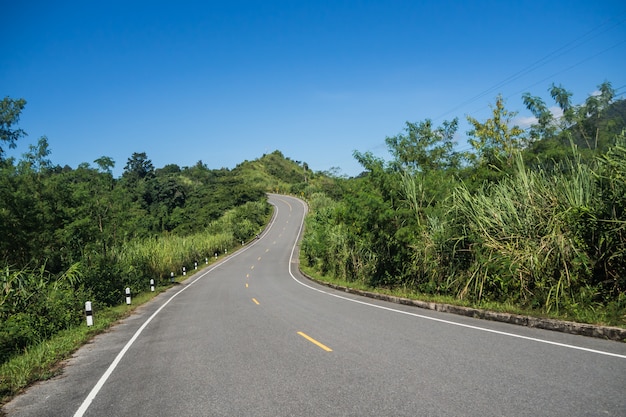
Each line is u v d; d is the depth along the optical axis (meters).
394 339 8.12
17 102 18.09
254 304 15.39
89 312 12.89
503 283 10.62
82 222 20.47
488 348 7.03
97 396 5.79
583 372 5.44
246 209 85.12
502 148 20.52
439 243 13.49
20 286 12.09
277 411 4.69
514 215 11.00
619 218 8.91
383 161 17.52
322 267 29.00
